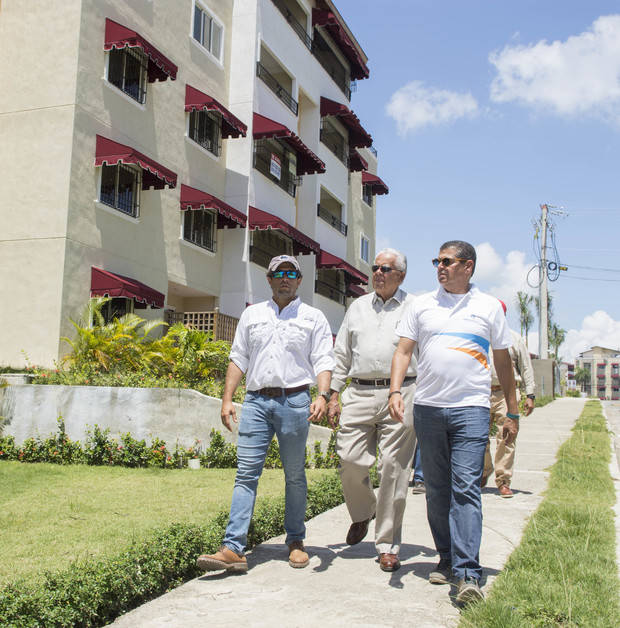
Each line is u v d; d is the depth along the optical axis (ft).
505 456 24.04
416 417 14.53
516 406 14.90
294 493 15.96
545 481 27.22
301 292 80.33
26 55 46.75
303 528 16.16
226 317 57.31
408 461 15.87
